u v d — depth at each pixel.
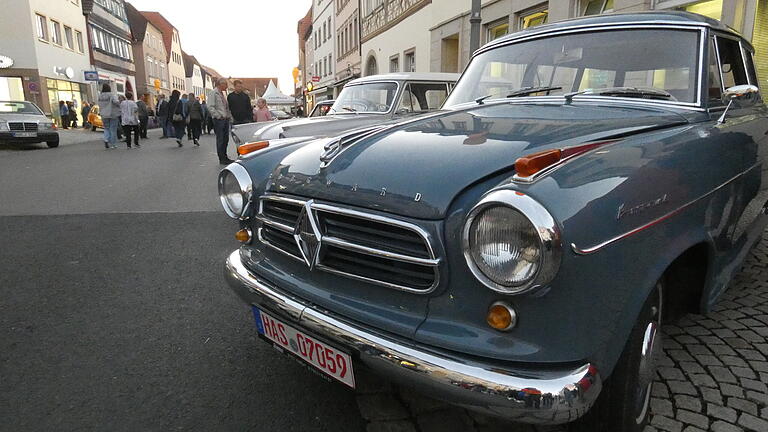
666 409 2.21
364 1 25.19
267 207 2.28
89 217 5.71
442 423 2.19
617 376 1.73
